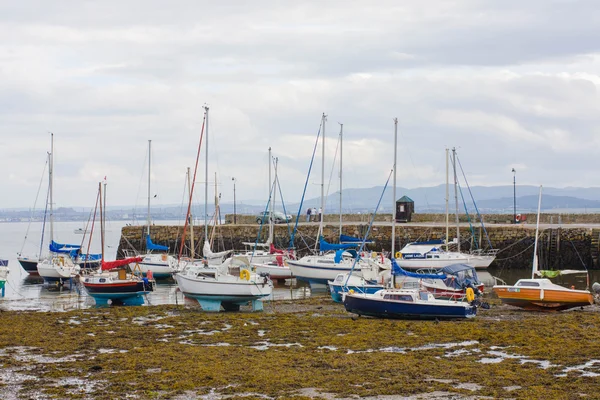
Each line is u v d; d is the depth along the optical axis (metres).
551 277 53.78
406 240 66.38
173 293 46.78
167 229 74.25
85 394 20.86
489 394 20.42
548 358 24.69
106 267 43.59
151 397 20.55
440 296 37.94
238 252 67.81
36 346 27.52
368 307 33.53
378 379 22.05
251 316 34.69
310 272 48.88
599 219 71.88
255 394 20.69
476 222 73.06
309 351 26.19
